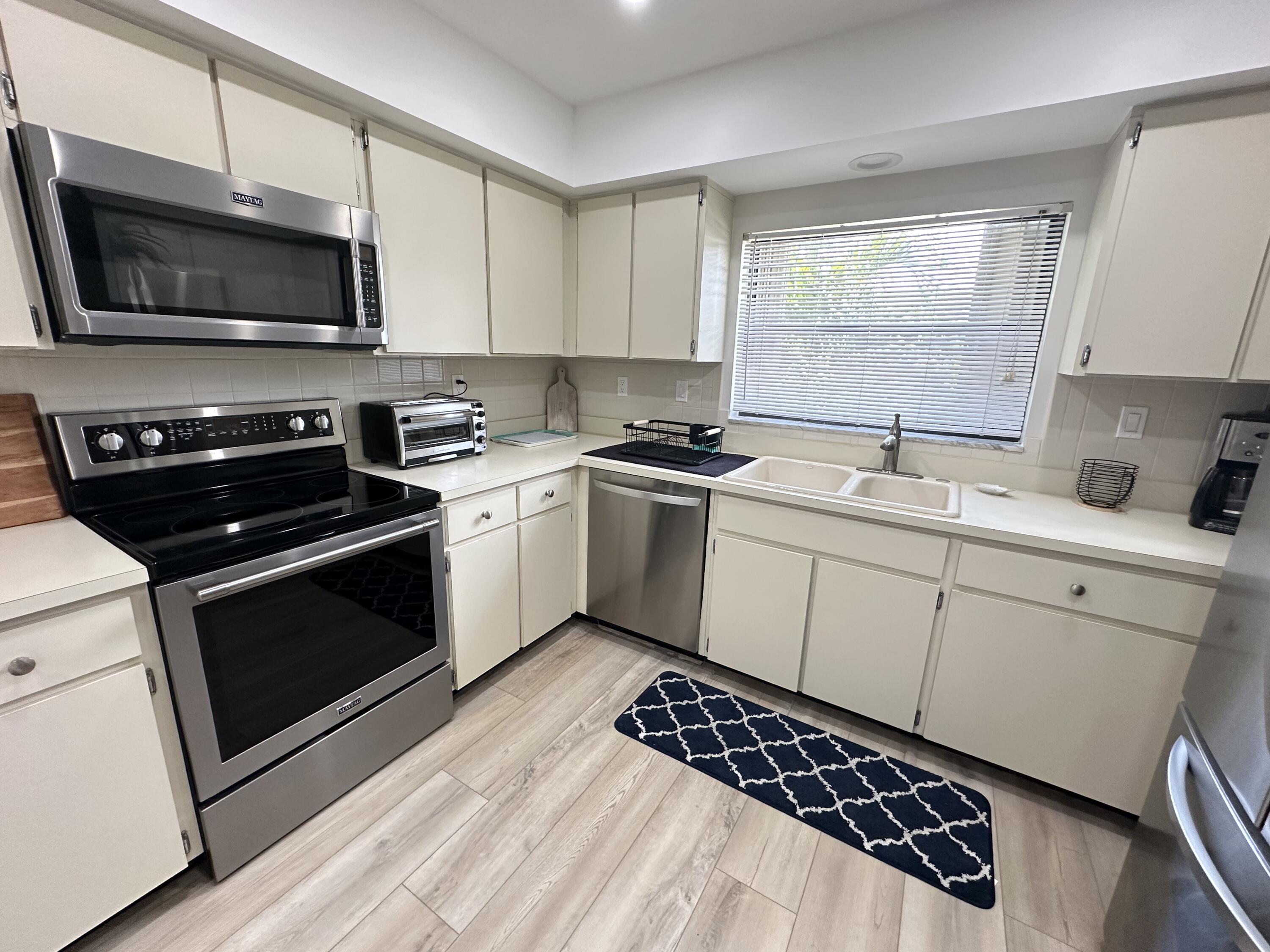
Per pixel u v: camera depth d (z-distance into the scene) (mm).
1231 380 1442
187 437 1581
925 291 2186
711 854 1454
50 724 1012
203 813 1270
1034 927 1284
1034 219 1938
